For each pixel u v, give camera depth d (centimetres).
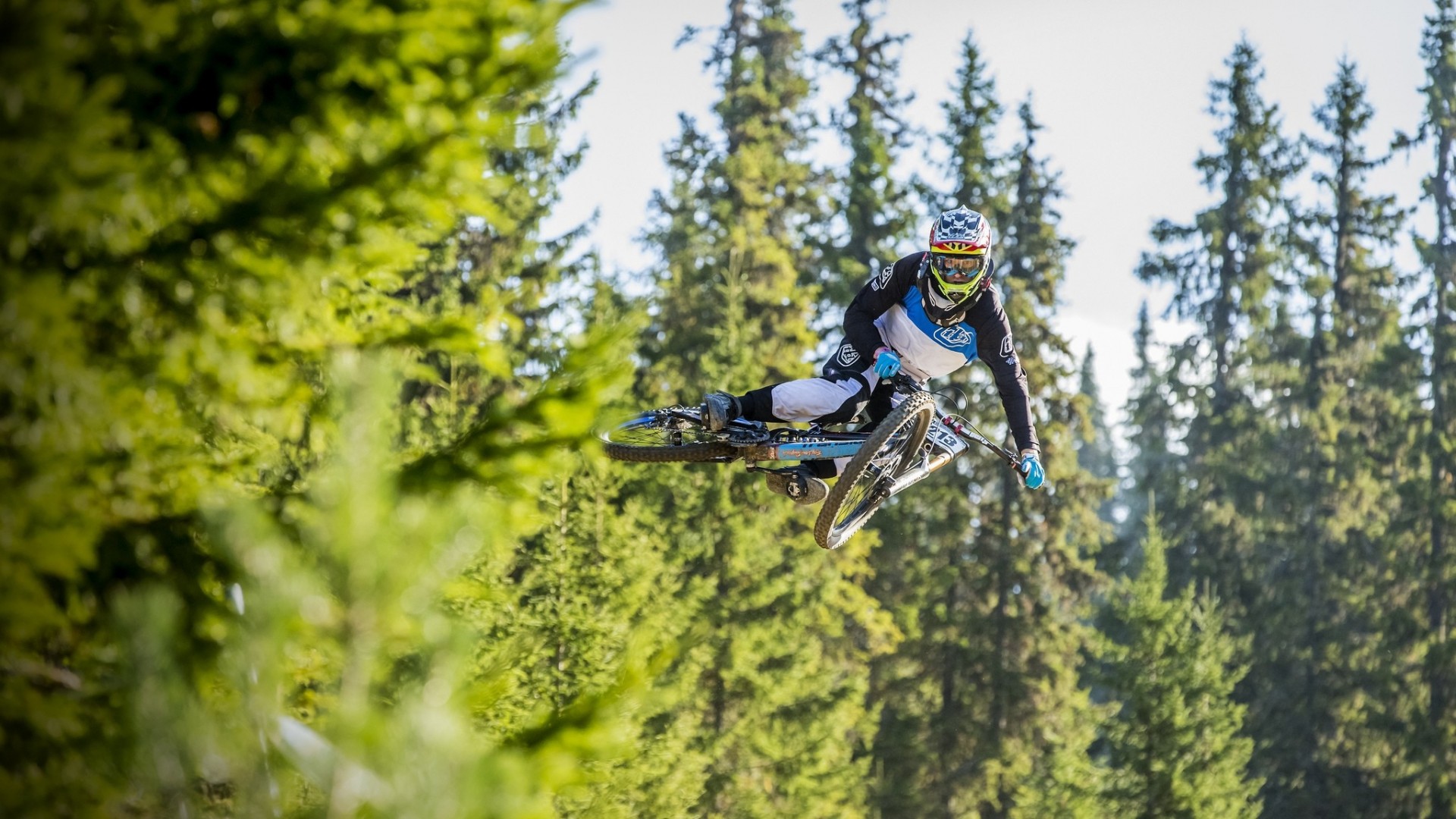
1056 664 4422
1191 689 3856
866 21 5634
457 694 441
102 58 581
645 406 3916
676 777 2450
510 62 664
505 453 677
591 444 696
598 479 2498
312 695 685
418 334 717
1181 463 6219
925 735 4359
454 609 1368
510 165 3438
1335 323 6125
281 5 625
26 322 526
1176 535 5788
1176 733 3788
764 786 3434
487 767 399
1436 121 6194
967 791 4294
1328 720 5134
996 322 1150
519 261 3428
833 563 4153
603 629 2075
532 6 664
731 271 4059
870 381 1144
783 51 5550
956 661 4419
